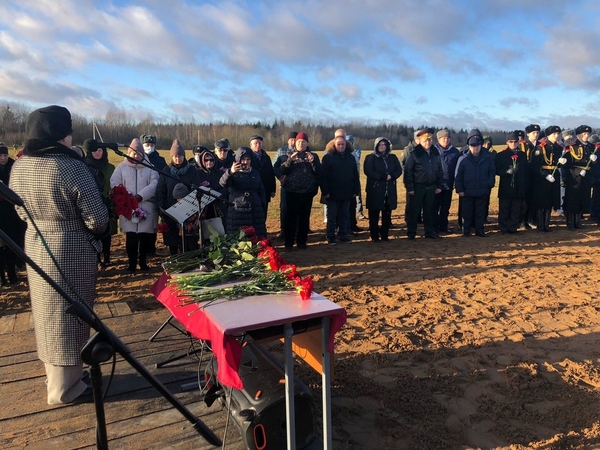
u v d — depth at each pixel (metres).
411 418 3.47
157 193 6.91
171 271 3.47
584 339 4.86
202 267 3.47
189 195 4.55
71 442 2.85
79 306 2.03
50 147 2.96
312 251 8.70
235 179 7.14
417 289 6.45
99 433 2.19
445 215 10.63
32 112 3.04
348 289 6.43
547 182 10.38
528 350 4.57
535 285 6.62
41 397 3.30
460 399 3.75
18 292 6.62
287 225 8.77
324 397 2.74
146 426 3.03
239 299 2.82
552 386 3.91
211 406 3.27
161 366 3.73
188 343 4.13
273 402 2.76
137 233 7.20
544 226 10.62
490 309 5.66
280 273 3.08
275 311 2.61
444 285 6.61
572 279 6.91
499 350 4.58
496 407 3.62
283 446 2.81
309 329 2.69
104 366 3.76
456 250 8.77
